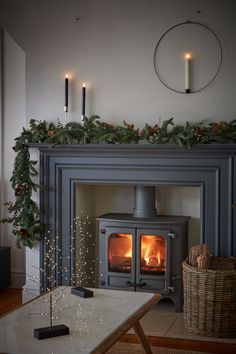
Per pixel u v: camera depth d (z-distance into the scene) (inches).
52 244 185.6
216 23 174.2
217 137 165.9
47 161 184.7
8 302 189.0
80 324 106.6
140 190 185.0
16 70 207.8
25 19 189.2
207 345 144.9
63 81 187.3
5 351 92.4
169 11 177.9
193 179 172.2
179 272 175.5
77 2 185.0
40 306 119.5
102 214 202.5
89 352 92.1
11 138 209.5
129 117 182.1
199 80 175.9
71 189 183.9
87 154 179.9
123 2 181.5
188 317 155.5
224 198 169.6
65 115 187.3
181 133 165.8
